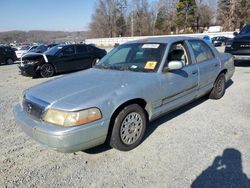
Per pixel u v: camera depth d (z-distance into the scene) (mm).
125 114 3367
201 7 63875
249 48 9477
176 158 3314
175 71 4117
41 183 2898
